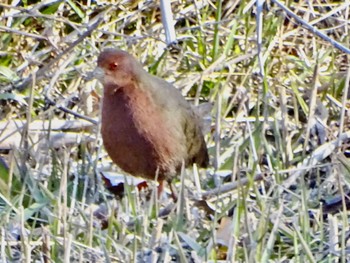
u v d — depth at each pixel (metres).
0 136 11.42
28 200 10.00
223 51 13.12
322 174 11.27
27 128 10.93
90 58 12.98
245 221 9.08
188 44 13.41
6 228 9.13
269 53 13.18
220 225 9.47
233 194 10.45
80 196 10.52
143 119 10.50
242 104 12.32
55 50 12.98
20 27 13.27
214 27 13.31
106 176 11.03
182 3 13.61
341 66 13.60
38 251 9.00
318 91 12.82
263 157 11.65
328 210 10.19
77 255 8.76
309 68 13.29
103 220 9.72
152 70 12.97
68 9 13.55
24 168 10.43
